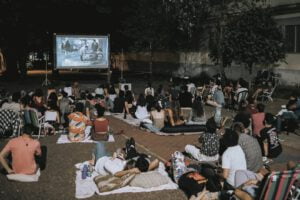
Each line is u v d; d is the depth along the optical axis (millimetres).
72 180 7930
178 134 11992
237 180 6438
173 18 26078
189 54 32375
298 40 21734
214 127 8914
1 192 7301
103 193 7191
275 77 22219
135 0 31391
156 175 7539
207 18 24781
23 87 25938
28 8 28672
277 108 16844
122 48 35312
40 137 11664
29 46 31016
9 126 11195
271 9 21312
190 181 7020
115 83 27812
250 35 19000
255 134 9500
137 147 10602
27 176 7832
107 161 7934
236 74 26547
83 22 32188
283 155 9844
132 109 14961
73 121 11039
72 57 24203
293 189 5859
